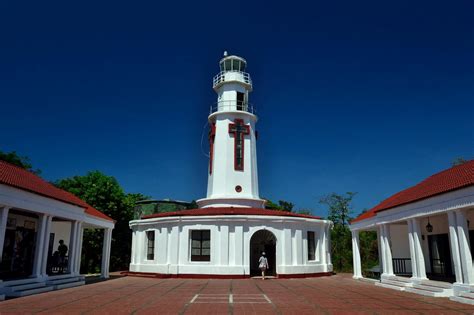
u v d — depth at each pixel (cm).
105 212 4238
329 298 1719
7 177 1862
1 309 1396
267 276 3033
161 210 4756
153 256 3222
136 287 2247
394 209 2273
